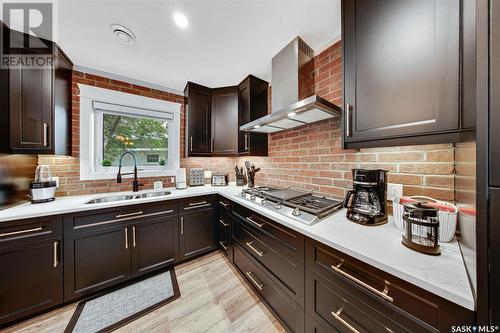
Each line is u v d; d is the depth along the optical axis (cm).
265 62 181
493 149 44
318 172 163
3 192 131
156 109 232
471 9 56
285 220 110
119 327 121
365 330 71
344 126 104
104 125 209
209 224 214
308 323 97
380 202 101
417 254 69
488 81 45
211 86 238
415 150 105
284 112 136
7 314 117
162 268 186
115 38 145
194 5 115
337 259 81
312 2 112
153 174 231
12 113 133
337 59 147
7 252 118
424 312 56
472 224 53
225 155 234
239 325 123
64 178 181
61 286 134
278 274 119
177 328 121
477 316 46
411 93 78
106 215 153
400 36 81
